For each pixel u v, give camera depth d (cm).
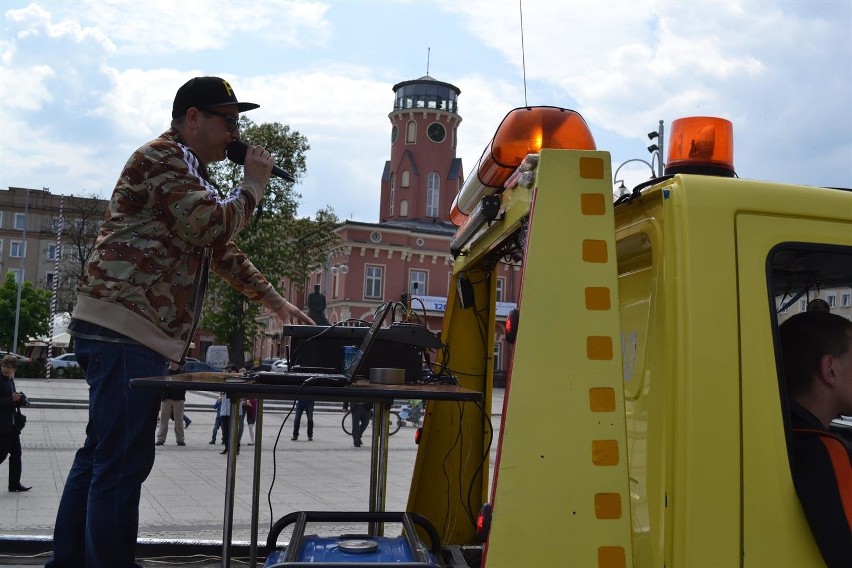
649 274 236
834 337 234
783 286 227
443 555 293
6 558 419
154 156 294
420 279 5903
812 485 208
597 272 205
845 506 207
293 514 281
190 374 274
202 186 296
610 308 204
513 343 204
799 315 231
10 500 872
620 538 194
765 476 206
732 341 212
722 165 243
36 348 6688
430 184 6412
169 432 1855
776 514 205
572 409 198
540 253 205
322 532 596
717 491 204
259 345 6731
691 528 201
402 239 5878
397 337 299
